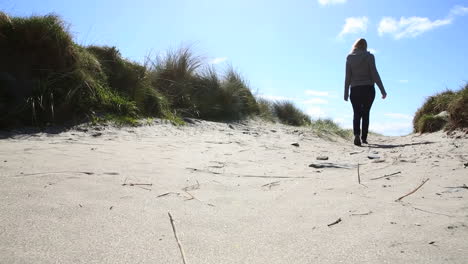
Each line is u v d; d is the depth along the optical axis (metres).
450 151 4.44
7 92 4.84
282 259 1.38
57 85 5.19
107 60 6.48
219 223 1.76
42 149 3.44
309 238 1.59
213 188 2.46
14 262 1.25
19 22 5.23
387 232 1.66
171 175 2.77
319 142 6.38
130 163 3.10
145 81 6.80
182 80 8.16
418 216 1.88
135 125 5.50
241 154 4.14
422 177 2.80
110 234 1.54
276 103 11.49
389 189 2.48
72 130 4.73
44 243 1.42
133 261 1.32
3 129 4.42
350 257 1.40
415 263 1.35
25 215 1.69
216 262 1.35
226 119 8.23
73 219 1.69
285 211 1.99
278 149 4.81
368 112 6.34
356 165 3.45
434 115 8.20
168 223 1.72
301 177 2.91
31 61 5.21
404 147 5.32
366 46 6.38
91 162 2.99
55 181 2.31
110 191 2.20
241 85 9.80
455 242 1.54
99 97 5.57
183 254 1.39
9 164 2.68
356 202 2.17
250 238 1.58
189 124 6.54
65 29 5.68
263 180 2.78
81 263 1.28
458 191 2.36
